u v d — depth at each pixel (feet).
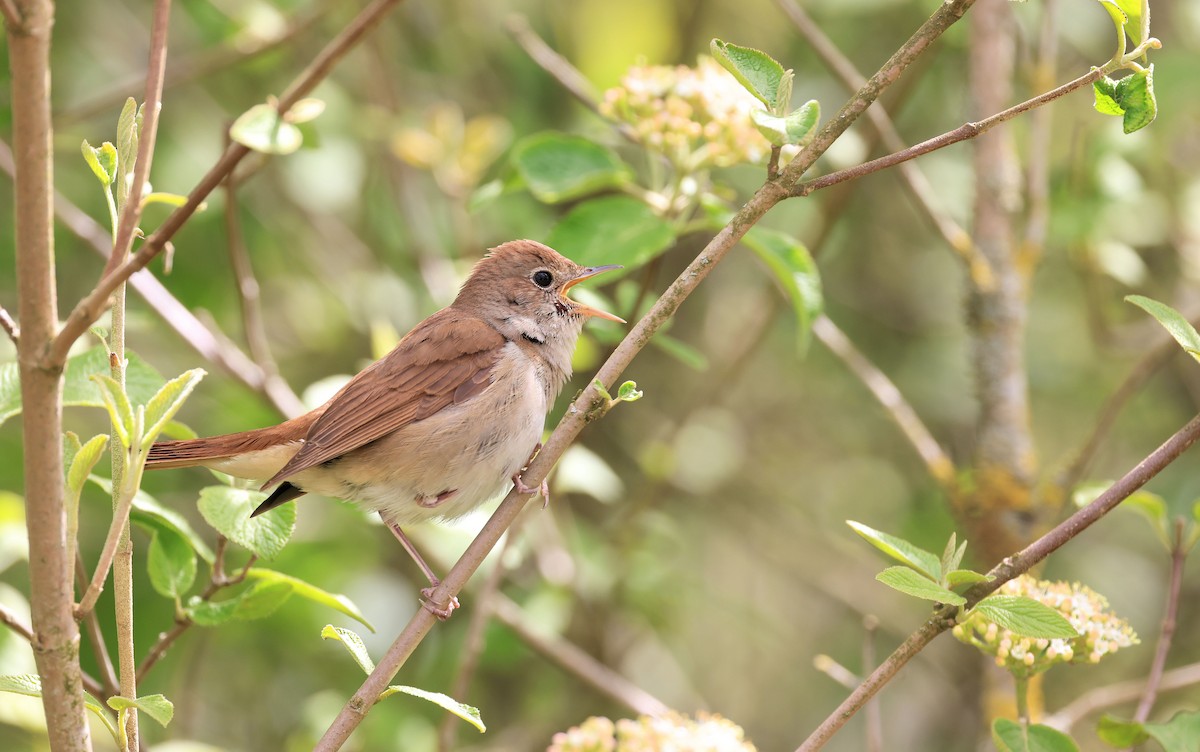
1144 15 16.43
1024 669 19.62
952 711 44.52
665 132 27.22
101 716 17.13
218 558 22.08
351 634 17.93
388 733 36.83
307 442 23.98
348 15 44.45
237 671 42.83
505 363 25.94
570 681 41.73
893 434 49.21
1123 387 30.73
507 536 31.45
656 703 33.71
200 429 42.78
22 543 29.12
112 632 35.60
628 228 27.55
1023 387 31.27
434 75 48.52
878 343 48.57
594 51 45.75
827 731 17.58
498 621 37.29
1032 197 32.71
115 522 15.67
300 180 41.96
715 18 46.98
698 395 44.96
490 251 28.22
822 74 44.83
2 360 30.12
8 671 25.94
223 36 41.34
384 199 45.93
